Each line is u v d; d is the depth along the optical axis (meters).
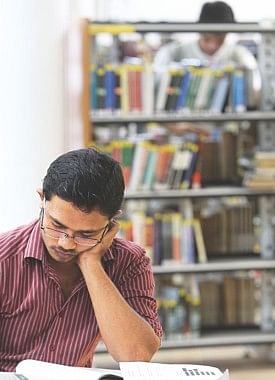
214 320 5.85
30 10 5.09
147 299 2.57
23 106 5.12
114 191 2.26
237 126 6.24
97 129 6.48
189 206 5.67
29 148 5.14
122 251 2.55
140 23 5.43
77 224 2.27
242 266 5.66
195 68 5.67
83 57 5.35
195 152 5.55
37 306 2.44
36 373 2.18
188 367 2.20
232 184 5.80
